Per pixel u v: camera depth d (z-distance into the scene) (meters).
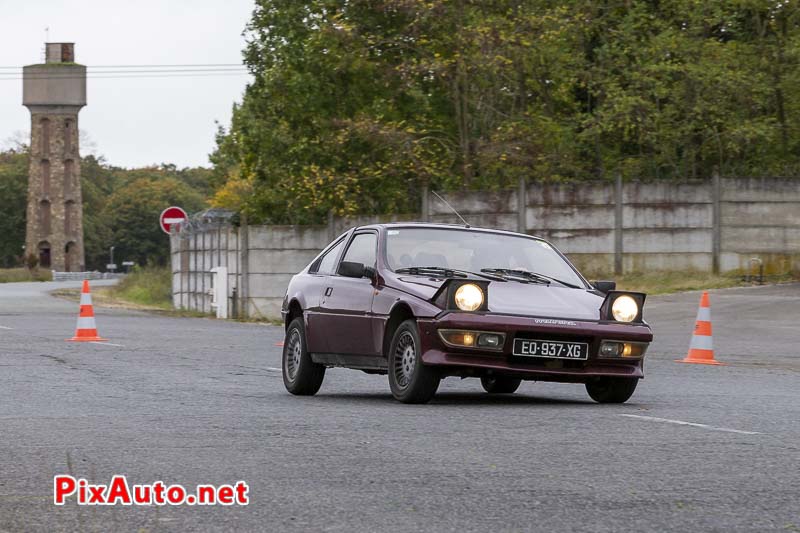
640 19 83.44
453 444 19.25
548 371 25.20
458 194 76.94
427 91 80.12
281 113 82.44
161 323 65.94
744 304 65.81
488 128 80.69
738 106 81.75
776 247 76.31
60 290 147.00
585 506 14.19
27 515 13.82
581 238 76.81
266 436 20.25
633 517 13.57
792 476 16.34
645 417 23.16
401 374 26.08
